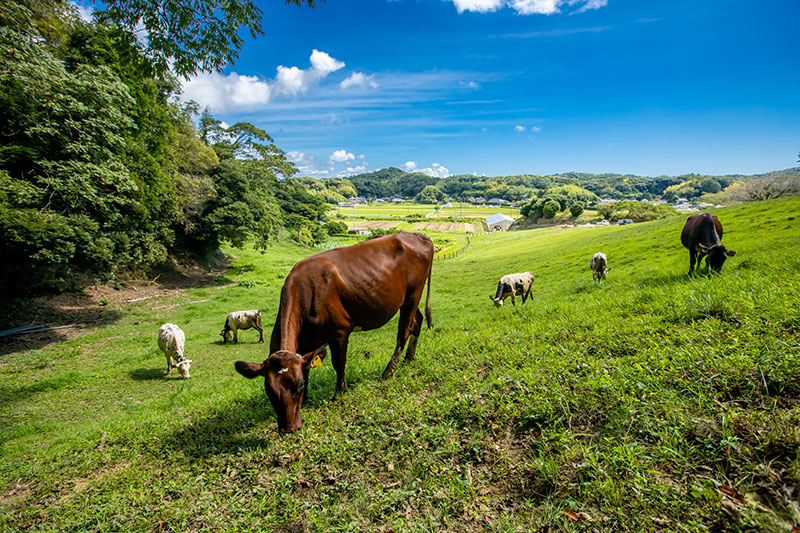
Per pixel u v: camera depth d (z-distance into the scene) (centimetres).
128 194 1830
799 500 204
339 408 473
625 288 1000
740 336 368
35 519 364
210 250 3559
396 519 271
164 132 2470
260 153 4938
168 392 927
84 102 1531
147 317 1964
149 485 388
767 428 252
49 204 1435
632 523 221
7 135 1354
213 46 507
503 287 1315
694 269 1028
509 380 418
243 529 294
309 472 351
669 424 283
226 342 1536
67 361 1270
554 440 309
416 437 365
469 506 270
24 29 1541
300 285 479
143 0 462
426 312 649
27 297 1850
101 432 596
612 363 391
